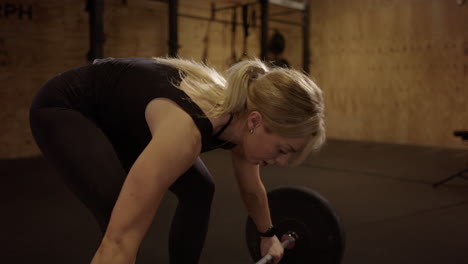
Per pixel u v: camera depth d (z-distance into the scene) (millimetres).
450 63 5094
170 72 851
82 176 789
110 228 619
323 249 1248
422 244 1855
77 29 4430
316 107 754
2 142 4059
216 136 807
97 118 912
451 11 5035
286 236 1291
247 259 1680
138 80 844
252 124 770
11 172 3424
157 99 772
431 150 4930
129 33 4852
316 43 6273
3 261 1625
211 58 5754
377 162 4066
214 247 1810
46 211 2348
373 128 5809
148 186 628
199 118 727
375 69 5727
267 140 768
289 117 731
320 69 6266
